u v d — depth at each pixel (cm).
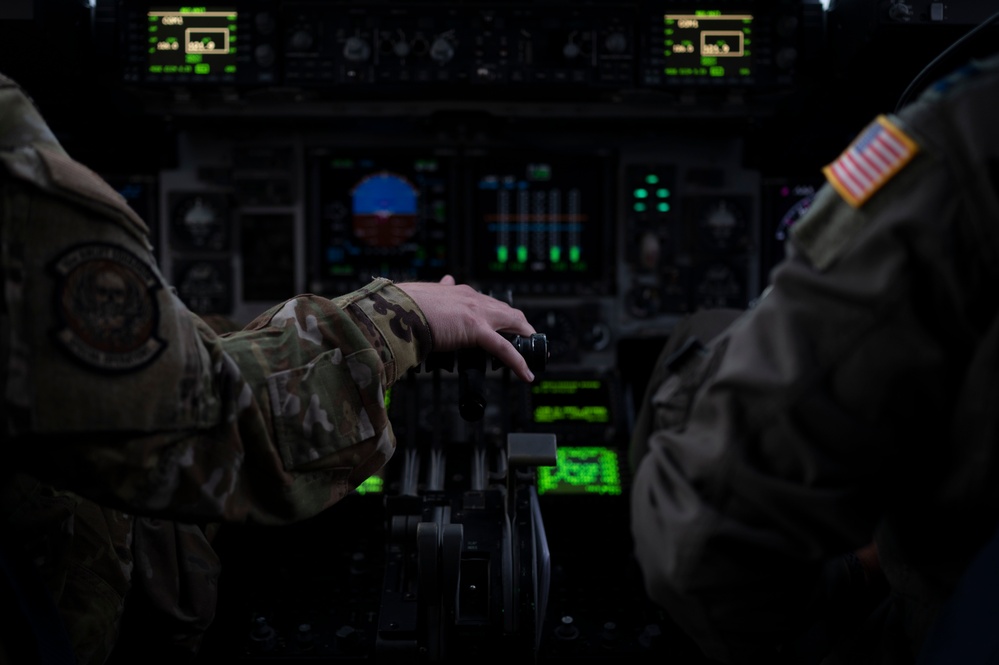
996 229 67
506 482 141
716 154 293
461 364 113
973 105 71
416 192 289
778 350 74
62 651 91
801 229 78
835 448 72
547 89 262
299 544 222
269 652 181
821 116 277
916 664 92
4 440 73
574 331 290
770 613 81
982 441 71
